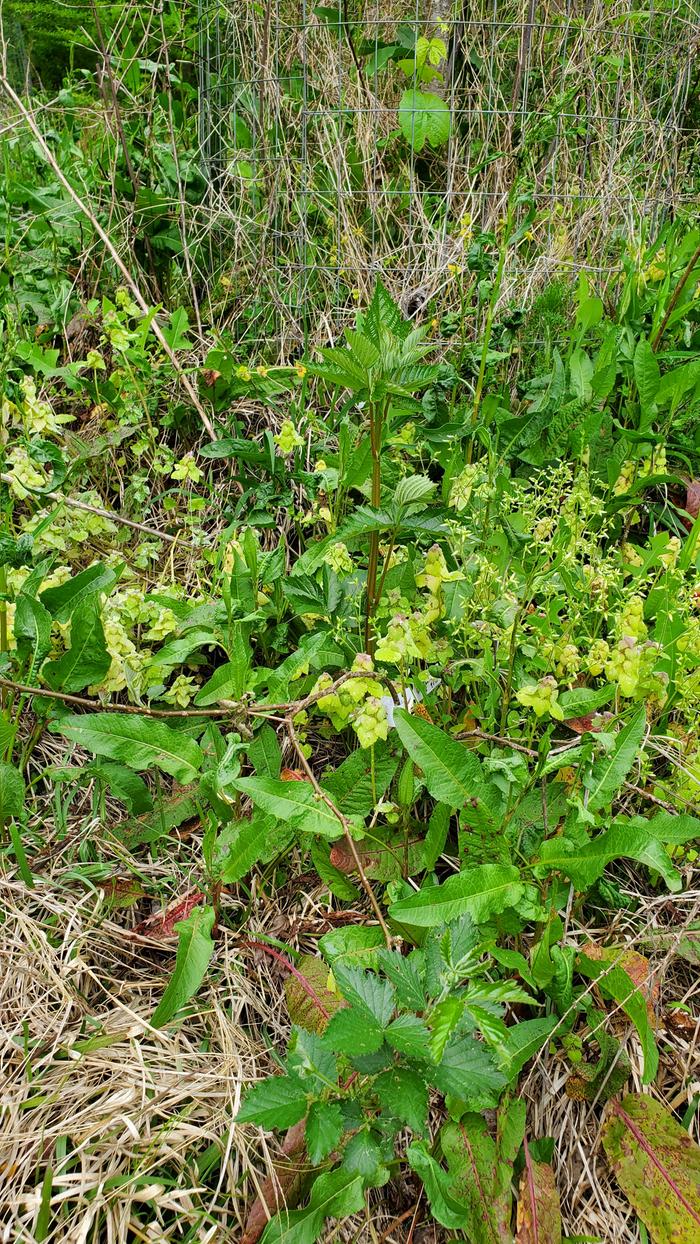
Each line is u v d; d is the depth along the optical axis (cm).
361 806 86
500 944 80
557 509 105
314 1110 59
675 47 193
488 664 90
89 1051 74
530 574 92
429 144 183
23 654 88
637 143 184
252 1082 74
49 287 149
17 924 83
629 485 121
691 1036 83
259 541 128
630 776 96
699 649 93
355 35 187
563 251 167
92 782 97
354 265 158
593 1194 73
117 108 155
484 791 74
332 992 77
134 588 112
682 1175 70
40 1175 67
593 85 179
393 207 176
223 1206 67
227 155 173
